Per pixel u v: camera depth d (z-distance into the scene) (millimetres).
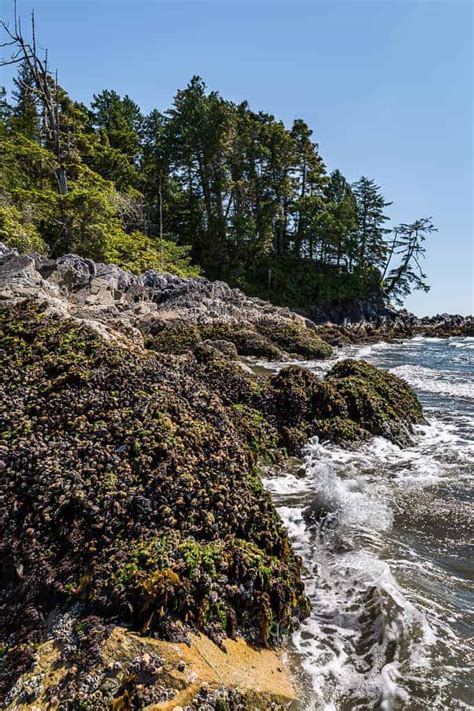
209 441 4164
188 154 41156
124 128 41219
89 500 3379
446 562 4059
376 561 4000
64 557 3141
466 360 19562
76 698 2291
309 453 6477
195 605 2816
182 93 43062
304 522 4754
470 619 3287
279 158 44375
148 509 3381
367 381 8188
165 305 21547
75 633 2641
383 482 5773
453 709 2533
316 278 47344
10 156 23797
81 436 4008
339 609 3400
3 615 2914
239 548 3279
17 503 3469
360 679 2758
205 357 9867
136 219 34188
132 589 2756
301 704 2541
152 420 4176
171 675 2391
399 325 45312
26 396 4527
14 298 8742
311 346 19609
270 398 7004
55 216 23188
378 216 52125
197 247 43281
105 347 5418
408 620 3215
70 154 27328
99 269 21703
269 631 3025
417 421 8195
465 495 5426
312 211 48625
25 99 32031
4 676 2492
